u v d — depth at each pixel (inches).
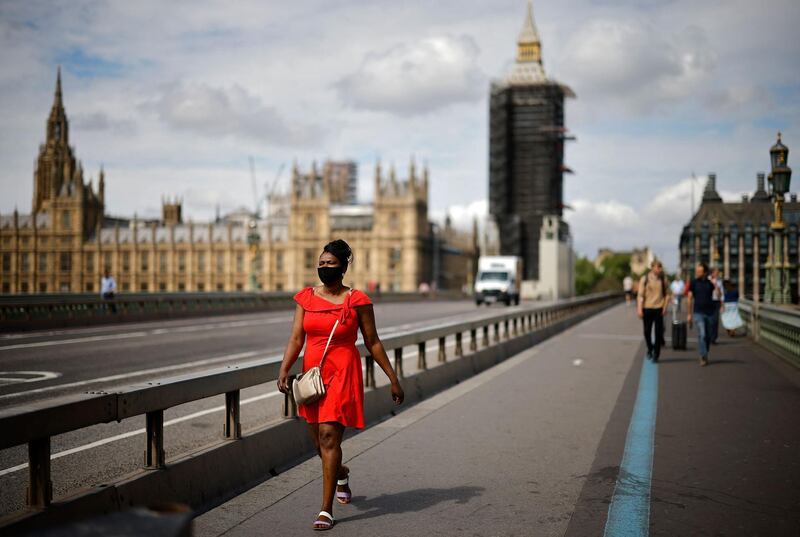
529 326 890.7
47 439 175.8
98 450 323.0
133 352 743.1
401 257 6171.3
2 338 910.4
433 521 220.7
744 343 855.1
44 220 7224.4
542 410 411.8
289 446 293.9
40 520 169.9
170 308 1416.1
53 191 6978.4
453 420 382.0
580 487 258.1
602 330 1147.9
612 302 2532.0
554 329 1057.5
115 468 292.7
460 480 266.5
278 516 224.5
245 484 258.1
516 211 5039.4
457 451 311.7
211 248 6658.5
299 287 6289.4
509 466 286.8
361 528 213.8
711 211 4030.5
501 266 2183.8
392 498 244.1
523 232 4977.9
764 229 3951.8
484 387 504.1
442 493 250.1
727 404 429.7
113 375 568.1
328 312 216.1
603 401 443.2
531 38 5526.6
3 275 7003.0
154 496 210.1
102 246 6889.8
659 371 589.9
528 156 5032.0
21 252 7003.0
